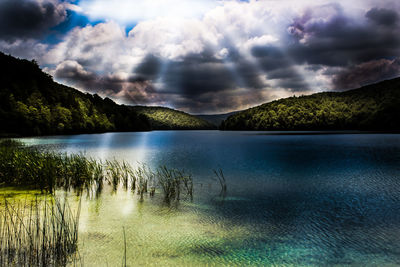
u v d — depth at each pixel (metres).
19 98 104.56
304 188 15.38
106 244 7.71
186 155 34.22
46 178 14.66
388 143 51.50
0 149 21.47
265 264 6.78
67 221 9.46
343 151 37.59
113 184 15.55
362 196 13.63
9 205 11.19
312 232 8.91
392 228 9.28
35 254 6.77
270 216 10.50
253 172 21.00
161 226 9.29
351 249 7.66
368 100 175.75
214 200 12.84
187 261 6.83
